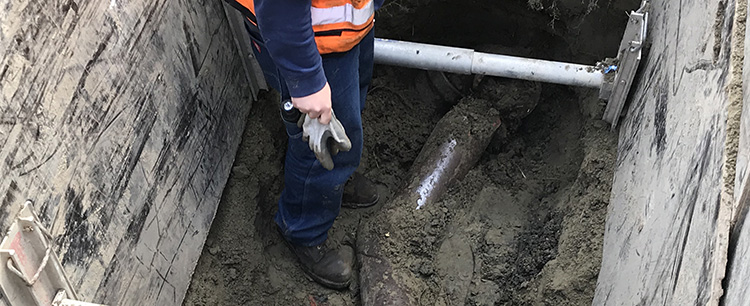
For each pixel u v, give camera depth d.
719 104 1.20
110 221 1.42
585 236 1.91
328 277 2.09
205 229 1.88
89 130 1.32
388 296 1.96
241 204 2.06
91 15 1.30
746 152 1.05
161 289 1.67
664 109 1.60
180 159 1.71
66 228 1.27
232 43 2.00
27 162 1.14
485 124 2.26
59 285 1.22
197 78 1.78
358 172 2.34
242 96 2.09
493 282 2.06
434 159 2.21
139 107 1.49
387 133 2.46
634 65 1.88
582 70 2.05
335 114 1.60
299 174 1.81
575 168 2.18
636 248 1.52
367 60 1.74
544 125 2.42
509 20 2.45
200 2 1.77
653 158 1.59
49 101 1.19
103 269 1.40
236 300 2.00
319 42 1.44
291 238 2.03
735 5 1.22
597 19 2.16
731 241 1.05
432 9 2.43
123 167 1.45
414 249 2.07
